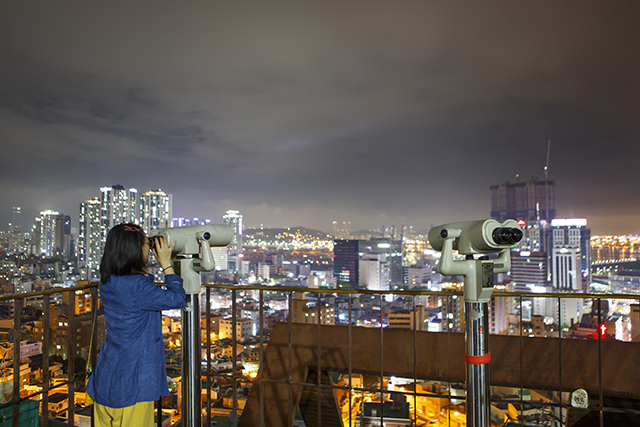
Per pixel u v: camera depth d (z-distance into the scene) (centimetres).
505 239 136
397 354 260
